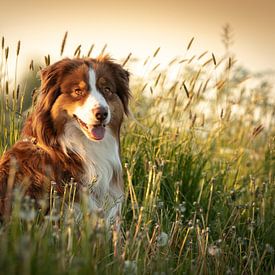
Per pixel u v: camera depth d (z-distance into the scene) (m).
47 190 7.70
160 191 9.47
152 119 10.54
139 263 6.53
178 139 10.22
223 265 7.36
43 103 8.14
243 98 12.30
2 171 7.84
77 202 7.80
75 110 8.06
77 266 5.08
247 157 11.55
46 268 5.11
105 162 8.30
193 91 10.09
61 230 6.58
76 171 8.01
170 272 6.70
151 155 9.80
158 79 10.01
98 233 5.59
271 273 7.63
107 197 8.12
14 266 4.93
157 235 7.47
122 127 10.02
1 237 5.75
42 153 7.95
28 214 5.23
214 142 10.98
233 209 8.62
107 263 6.37
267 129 12.28
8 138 9.32
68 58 8.47
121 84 8.66
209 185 9.73
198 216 9.15
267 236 8.61
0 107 9.19
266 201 9.31
